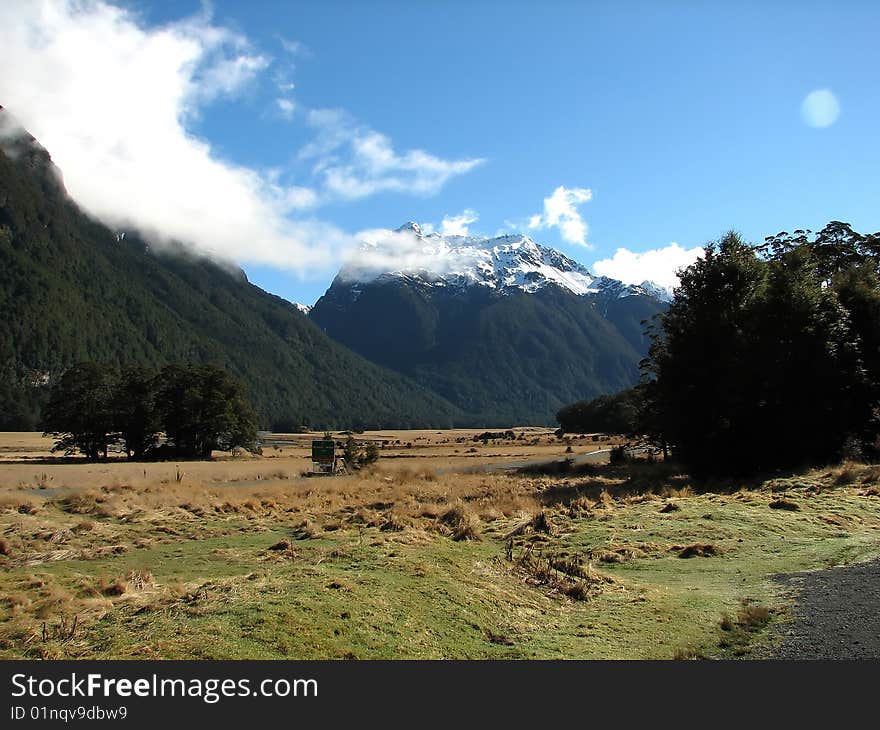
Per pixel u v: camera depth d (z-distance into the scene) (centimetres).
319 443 4459
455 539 1429
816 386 2920
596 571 1172
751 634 804
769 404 2945
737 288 3100
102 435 7338
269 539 1584
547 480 3138
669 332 3266
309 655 672
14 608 845
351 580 921
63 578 1124
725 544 1413
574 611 948
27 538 1542
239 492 2731
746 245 3244
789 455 2933
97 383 7488
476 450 8481
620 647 783
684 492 2184
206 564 1262
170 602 810
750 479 2658
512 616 887
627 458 4572
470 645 770
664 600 998
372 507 2197
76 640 670
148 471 4534
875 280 3375
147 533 1670
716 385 2986
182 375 7812
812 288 3003
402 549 1179
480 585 991
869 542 1329
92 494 2169
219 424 7631
